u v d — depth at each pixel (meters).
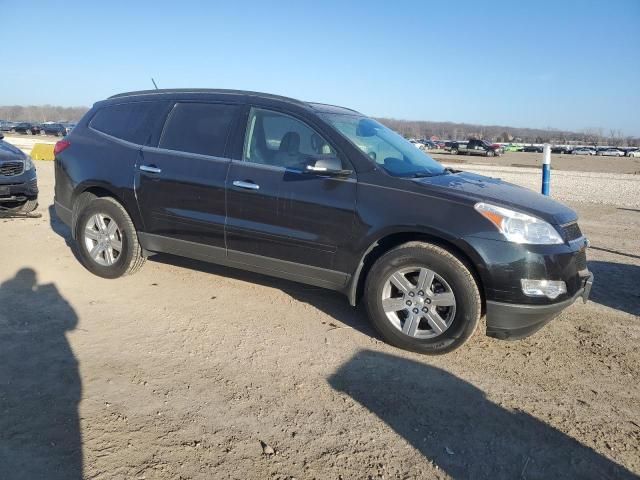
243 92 4.89
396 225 3.94
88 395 3.20
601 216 11.54
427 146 79.62
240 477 2.56
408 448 2.86
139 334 4.12
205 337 4.13
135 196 5.07
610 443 2.98
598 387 3.61
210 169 4.69
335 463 2.71
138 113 5.34
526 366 3.88
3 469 2.51
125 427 2.90
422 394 3.42
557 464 2.78
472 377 3.68
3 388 3.23
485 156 63.53
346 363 3.80
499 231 3.68
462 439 2.96
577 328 4.64
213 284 5.41
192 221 4.80
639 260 7.26
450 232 3.77
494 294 3.70
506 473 2.70
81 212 5.42
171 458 2.67
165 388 3.33
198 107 5.00
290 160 4.43
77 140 5.64
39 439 2.75
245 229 4.53
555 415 3.24
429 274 3.88
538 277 3.64
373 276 4.05
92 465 2.58
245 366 3.68
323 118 4.44
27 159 8.11
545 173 7.79
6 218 8.13
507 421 3.16
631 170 41.75
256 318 4.57
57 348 3.80
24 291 4.93
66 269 5.68
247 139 4.65
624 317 4.95
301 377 3.57
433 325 3.90
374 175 4.11
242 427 2.97
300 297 5.13
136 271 5.39
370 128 4.93
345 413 3.16
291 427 2.99
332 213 4.16
